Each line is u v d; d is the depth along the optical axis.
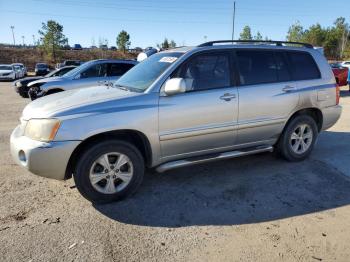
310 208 3.96
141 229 3.50
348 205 4.04
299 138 5.41
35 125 3.77
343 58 66.69
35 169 3.71
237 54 4.77
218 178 4.79
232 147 4.84
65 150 3.69
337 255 3.12
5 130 7.72
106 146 3.89
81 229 3.47
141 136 4.09
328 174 4.95
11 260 2.97
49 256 3.03
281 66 5.14
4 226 3.50
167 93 4.11
